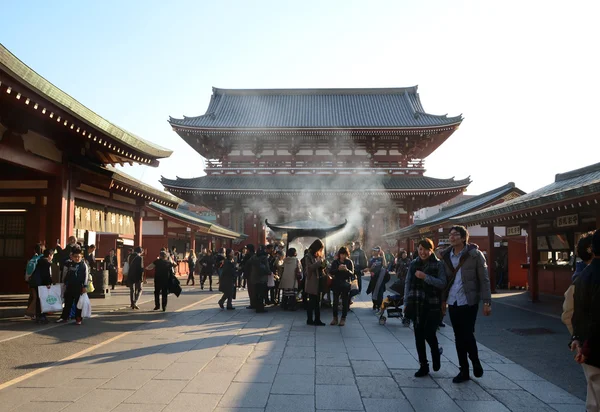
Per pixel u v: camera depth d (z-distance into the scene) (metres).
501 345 10.71
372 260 17.11
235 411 6.13
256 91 68.44
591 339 4.56
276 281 19.00
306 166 57.34
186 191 53.69
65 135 15.12
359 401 6.62
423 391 7.12
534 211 15.35
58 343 10.25
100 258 24.25
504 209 17.22
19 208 16.55
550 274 21.88
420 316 7.97
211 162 57.91
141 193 21.61
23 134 13.24
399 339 11.45
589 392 4.70
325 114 62.19
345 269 13.75
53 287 12.76
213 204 57.00
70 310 13.01
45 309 12.47
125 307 17.08
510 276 26.75
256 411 6.16
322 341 11.11
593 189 11.82
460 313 7.66
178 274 36.75
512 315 15.59
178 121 54.25
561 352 9.93
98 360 8.84
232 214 56.53
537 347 10.48
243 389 7.10
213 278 36.84
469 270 7.68
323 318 15.31
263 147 58.16
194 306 18.22
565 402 6.62
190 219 34.50
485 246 33.44
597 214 13.76
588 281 4.70
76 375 7.76
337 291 13.80
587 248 5.62
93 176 17.27
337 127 53.59
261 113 62.66
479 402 6.61
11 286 16.94
